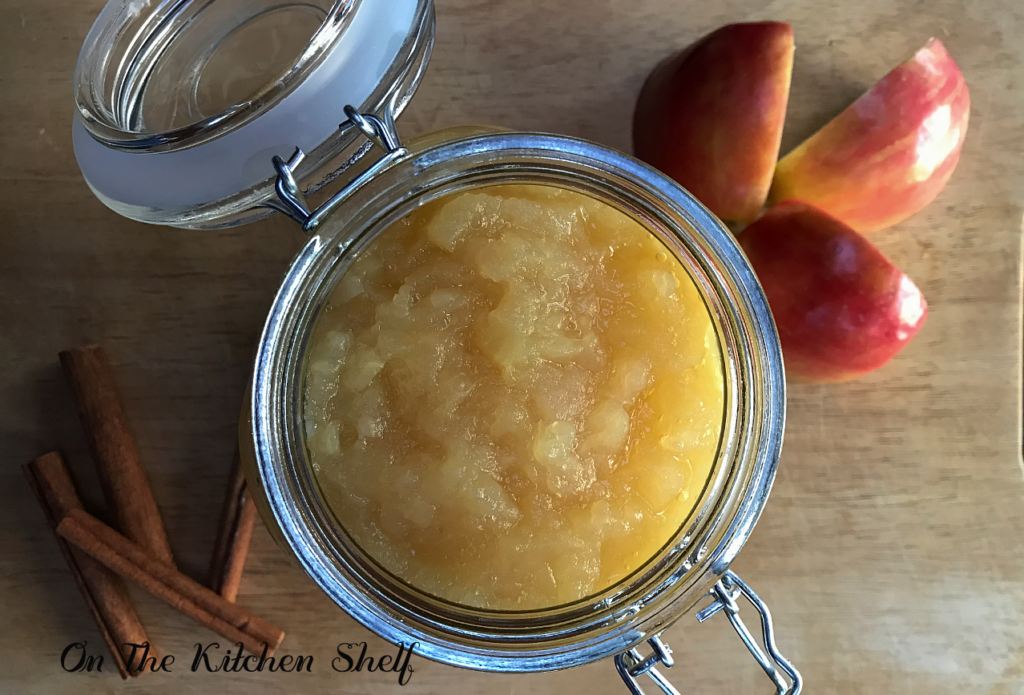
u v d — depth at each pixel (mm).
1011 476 412
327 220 347
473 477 333
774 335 348
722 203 408
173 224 361
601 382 344
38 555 408
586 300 345
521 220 343
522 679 409
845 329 391
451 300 339
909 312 392
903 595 411
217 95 373
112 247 406
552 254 340
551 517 338
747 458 348
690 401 343
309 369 345
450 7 410
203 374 407
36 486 401
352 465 338
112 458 401
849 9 415
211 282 407
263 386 341
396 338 337
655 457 342
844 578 412
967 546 411
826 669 411
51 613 408
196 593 401
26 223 406
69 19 406
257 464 338
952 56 417
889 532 412
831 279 391
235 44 377
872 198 407
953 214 417
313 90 336
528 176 349
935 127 396
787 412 417
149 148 334
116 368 406
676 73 396
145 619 409
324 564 340
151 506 405
